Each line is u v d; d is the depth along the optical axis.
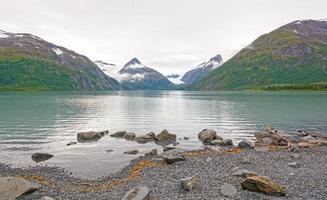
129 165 39.78
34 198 26.30
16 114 101.38
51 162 41.66
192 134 64.38
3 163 40.97
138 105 148.75
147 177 33.00
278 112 106.12
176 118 93.00
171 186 28.97
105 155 45.62
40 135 62.66
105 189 29.44
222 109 120.81
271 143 52.69
